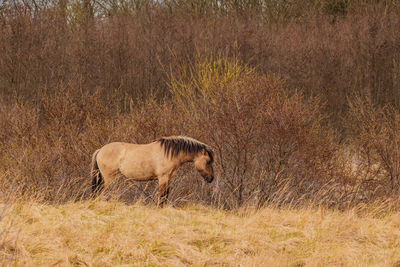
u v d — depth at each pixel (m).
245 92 7.36
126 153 6.05
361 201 7.46
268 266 4.29
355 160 8.63
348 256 4.71
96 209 5.83
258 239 5.05
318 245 5.07
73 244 4.42
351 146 9.08
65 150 7.32
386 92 14.67
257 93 7.39
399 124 7.98
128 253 4.32
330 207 7.23
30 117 7.93
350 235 5.55
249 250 4.73
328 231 5.57
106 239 4.59
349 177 7.52
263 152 7.40
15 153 7.17
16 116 8.00
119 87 13.72
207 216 6.10
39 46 13.73
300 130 7.05
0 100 11.49
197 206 6.74
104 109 8.74
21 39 13.34
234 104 7.16
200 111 8.31
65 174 7.28
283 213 6.32
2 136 7.75
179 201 7.23
